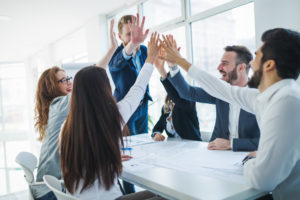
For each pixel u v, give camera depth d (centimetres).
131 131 261
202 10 329
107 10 474
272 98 92
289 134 81
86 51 573
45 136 167
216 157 132
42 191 144
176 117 235
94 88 105
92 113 103
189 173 108
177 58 140
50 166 156
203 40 335
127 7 450
